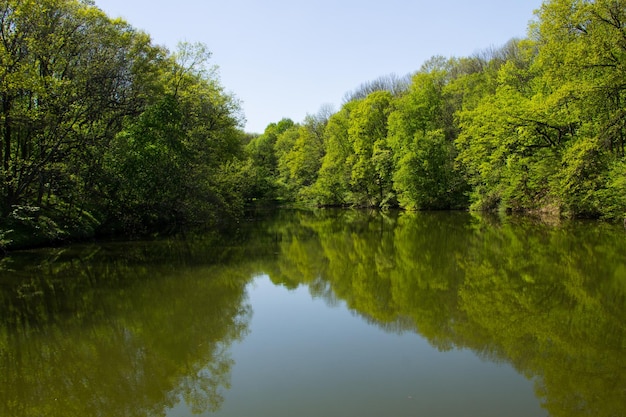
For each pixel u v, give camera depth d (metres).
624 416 6.11
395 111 47.09
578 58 23.34
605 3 22.03
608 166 24.05
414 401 6.57
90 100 22.70
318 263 17.58
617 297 11.91
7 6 18.72
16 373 7.81
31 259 17.77
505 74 36.75
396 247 20.88
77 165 21.88
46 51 20.12
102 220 25.14
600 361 7.98
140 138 24.66
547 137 30.52
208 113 35.28
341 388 7.03
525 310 11.02
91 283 14.09
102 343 9.16
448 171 43.28
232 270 16.20
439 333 9.54
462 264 16.48
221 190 32.81
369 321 10.44
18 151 23.39
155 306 11.70
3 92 18.31
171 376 7.62
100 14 22.55
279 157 77.94
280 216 41.50
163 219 28.89
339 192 54.94
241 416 6.23
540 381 7.20
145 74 25.77
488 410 6.30
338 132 54.72
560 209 29.02
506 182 34.91
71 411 6.54
